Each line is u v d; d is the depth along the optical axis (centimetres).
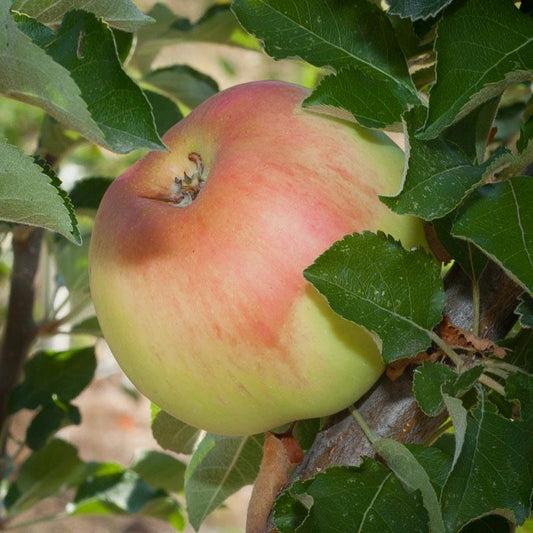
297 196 32
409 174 30
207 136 34
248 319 31
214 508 41
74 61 29
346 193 32
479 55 31
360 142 33
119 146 29
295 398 33
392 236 32
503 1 31
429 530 31
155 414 42
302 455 35
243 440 40
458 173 31
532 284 29
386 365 33
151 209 33
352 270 31
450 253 33
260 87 35
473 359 33
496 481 31
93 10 31
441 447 38
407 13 31
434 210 30
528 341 33
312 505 31
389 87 33
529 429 31
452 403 31
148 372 33
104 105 29
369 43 35
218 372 32
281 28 35
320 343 32
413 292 32
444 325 33
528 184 31
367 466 32
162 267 32
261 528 34
